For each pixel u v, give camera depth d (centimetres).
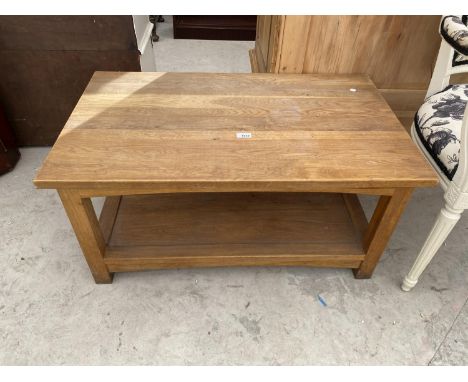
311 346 95
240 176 77
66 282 106
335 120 95
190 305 102
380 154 84
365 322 100
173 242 103
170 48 238
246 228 108
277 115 95
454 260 117
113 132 87
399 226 126
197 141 85
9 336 94
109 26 117
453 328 100
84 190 78
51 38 118
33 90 131
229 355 92
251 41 252
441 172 86
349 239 106
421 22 107
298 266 113
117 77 108
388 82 122
